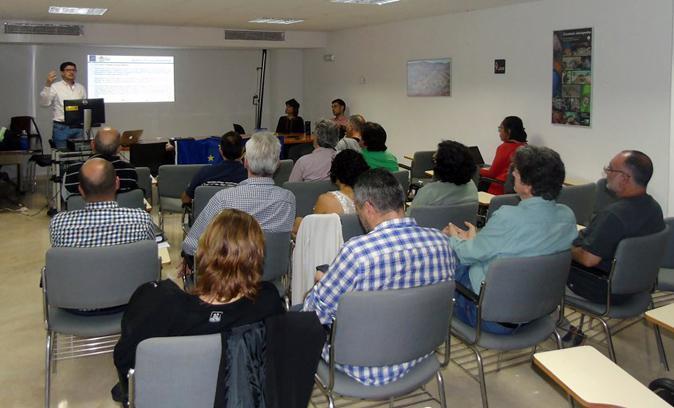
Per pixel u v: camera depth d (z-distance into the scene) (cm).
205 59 1062
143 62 1009
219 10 713
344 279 197
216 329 163
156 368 157
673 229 313
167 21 837
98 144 400
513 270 228
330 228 281
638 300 282
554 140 599
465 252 253
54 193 638
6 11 718
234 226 171
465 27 707
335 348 196
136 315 173
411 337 196
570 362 171
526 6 617
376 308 188
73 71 710
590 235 272
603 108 541
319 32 1008
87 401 278
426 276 203
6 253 513
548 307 244
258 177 296
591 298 278
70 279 241
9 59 902
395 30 840
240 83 1102
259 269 172
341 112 885
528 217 241
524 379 296
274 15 762
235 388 155
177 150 687
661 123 491
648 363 310
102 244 257
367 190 205
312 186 407
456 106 736
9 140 700
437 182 351
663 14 480
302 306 241
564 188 390
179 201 511
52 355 296
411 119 825
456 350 322
